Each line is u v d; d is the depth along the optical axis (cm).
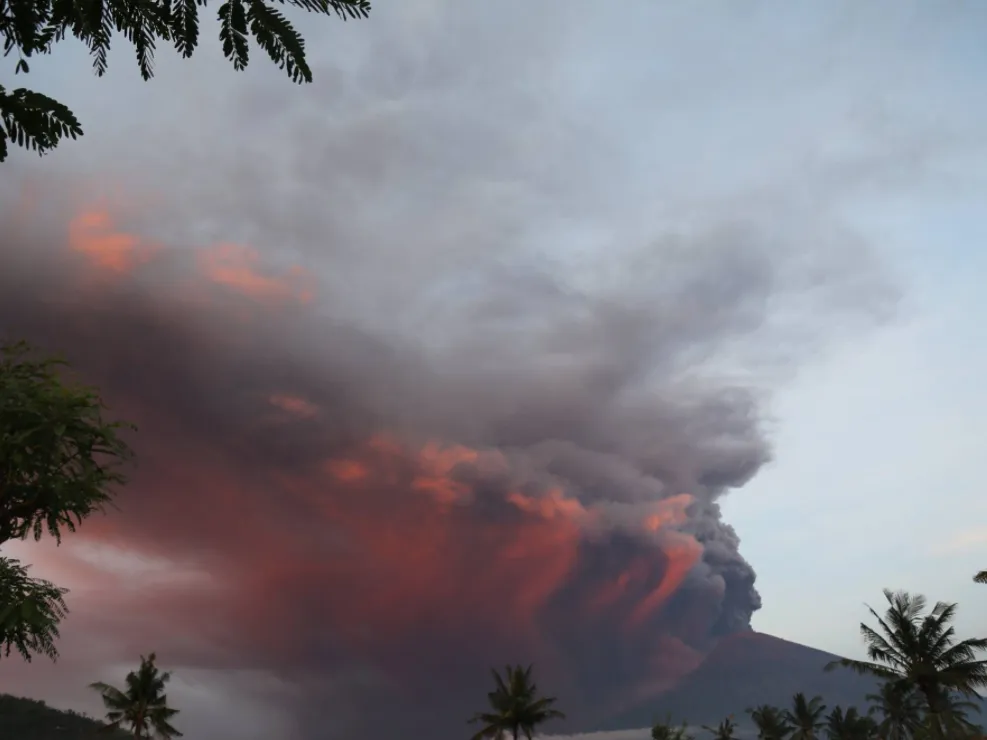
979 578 2953
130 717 6725
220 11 536
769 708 9412
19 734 11306
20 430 1786
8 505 1798
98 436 1894
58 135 571
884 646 4691
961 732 4441
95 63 559
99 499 1912
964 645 4472
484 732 7675
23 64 545
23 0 531
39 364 1970
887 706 6962
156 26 548
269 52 551
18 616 1706
